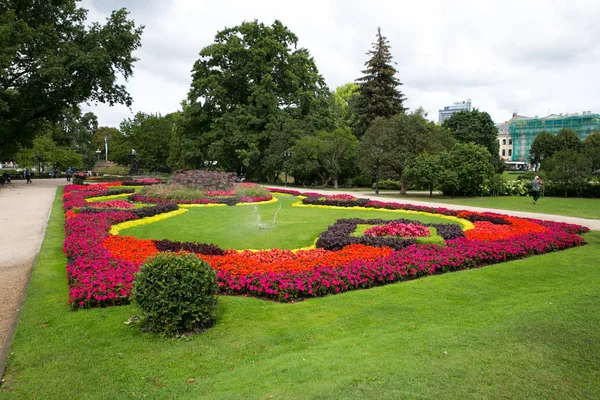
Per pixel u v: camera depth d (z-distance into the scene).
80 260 6.75
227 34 40.62
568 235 9.65
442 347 3.86
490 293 5.81
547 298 5.23
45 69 24.16
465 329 4.29
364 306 5.32
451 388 3.14
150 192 19.81
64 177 50.31
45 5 27.98
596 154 26.91
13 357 3.98
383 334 4.33
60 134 55.06
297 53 39.72
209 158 38.97
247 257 7.52
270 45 37.44
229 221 13.20
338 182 38.41
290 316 5.02
